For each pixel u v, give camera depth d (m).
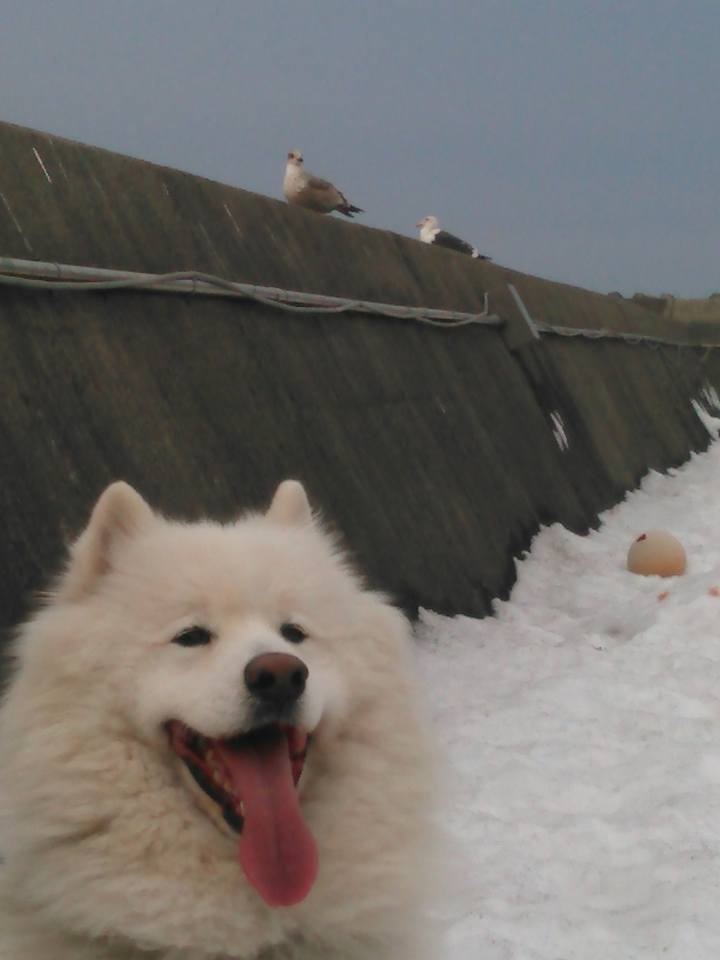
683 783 2.11
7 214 2.20
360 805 1.19
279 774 1.12
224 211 2.86
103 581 1.22
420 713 1.30
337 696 1.21
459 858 1.53
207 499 2.29
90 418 2.15
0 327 2.07
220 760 1.15
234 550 1.26
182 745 1.14
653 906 1.77
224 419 2.47
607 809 2.05
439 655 2.70
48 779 1.10
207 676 1.14
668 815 1.99
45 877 1.10
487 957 1.64
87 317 2.26
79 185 2.41
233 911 1.11
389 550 2.79
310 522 1.49
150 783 1.12
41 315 2.16
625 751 2.24
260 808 1.10
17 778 1.11
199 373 2.47
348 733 1.23
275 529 1.40
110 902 1.08
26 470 1.98
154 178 2.66
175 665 1.16
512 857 1.88
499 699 2.49
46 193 2.31
